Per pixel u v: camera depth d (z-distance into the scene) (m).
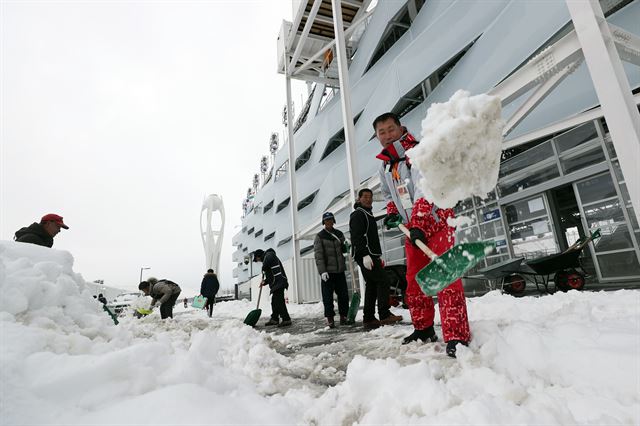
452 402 1.12
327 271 4.37
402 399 1.21
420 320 2.30
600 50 2.07
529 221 7.91
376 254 3.80
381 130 2.29
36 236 3.51
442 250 1.91
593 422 0.96
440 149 1.28
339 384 1.58
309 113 27.05
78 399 1.08
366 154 15.35
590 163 6.58
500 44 8.06
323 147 22.44
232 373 1.82
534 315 3.07
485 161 1.33
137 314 9.56
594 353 1.36
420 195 1.98
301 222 27.30
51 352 1.33
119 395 1.15
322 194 21.45
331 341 3.14
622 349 1.40
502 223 8.45
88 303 2.19
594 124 6.46
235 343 2.85
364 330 3.74
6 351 1.15
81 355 1.35
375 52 15.28
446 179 1.35
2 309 1.52
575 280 5.37
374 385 1.37
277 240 33.31
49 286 1.79
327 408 1.27
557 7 6.62
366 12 13.88
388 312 3.81
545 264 5.57
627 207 6.05
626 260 6.06
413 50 11.45
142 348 1.39
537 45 7.07
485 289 8.32
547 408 1.03
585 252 7.91
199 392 1.21
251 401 1.33
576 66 3.02
